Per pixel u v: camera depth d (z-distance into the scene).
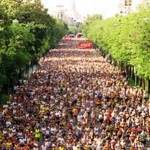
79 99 104.69
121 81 138.25
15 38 116.19
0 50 100.88
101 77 149.00
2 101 101.25
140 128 76.88
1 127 75.88
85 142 67.44
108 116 84.25
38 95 110.44
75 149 64.25
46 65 187.75
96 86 125.12
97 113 88.62
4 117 81.69
